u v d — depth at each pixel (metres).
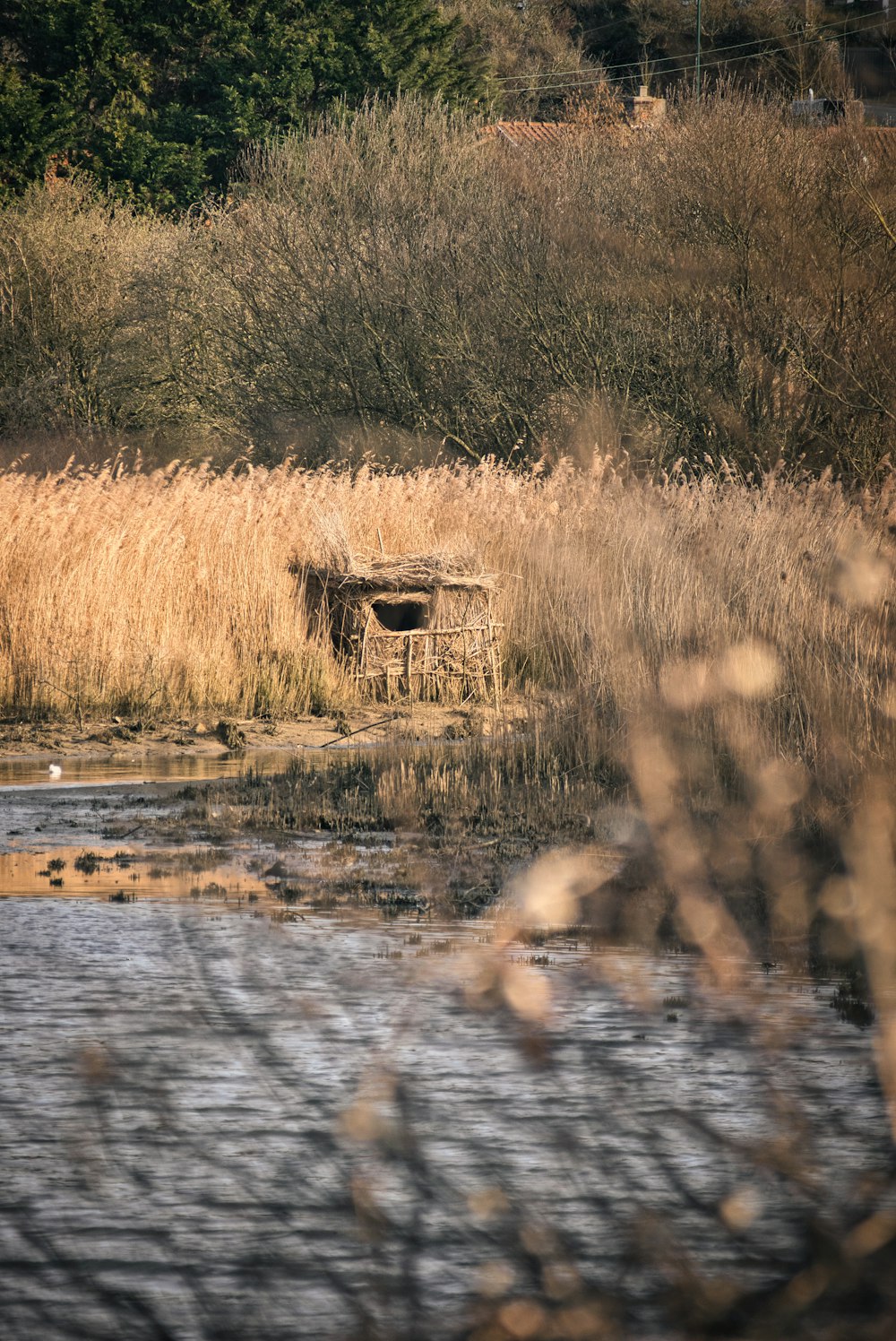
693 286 102.69
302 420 130.88
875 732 31.69
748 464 100.69
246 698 65.19
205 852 38.97
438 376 126.38
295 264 133.38
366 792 47.31
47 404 148.12
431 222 129.62
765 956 28.41
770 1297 15.47
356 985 26.75
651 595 57.00
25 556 63.50
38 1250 17.31
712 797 32.62
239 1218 18.03
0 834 41.41
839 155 97.88
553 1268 16.31
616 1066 22.64
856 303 95.62
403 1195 18.47
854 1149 19.23
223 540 67.75
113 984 26.92
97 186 188.25
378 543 73.88
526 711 63.22
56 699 62.50
